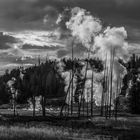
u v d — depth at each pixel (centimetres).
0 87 10950
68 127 4422
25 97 9712
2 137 2339
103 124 5122
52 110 10025
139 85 9750
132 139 2936
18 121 5434
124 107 9644
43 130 3186
